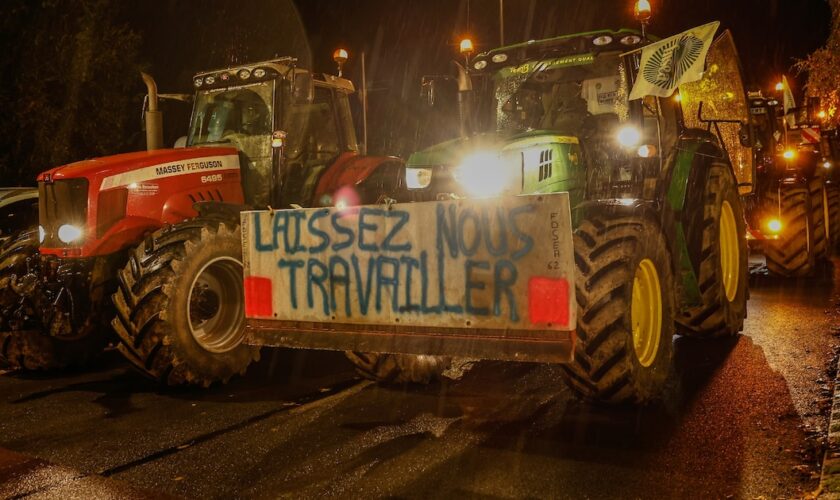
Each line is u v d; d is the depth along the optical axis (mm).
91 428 5184
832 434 4301
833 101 11797
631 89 6141
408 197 6801
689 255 6215
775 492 3689
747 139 8055
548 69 6641
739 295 7207
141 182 6699
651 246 5043
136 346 5887
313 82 7746
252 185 7637
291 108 7770
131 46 14336
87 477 4258
